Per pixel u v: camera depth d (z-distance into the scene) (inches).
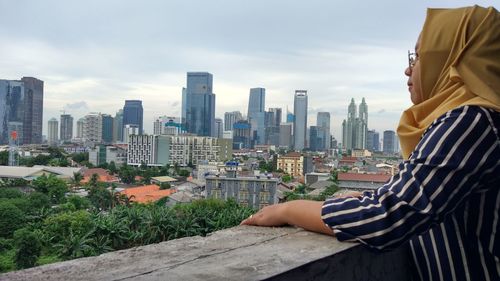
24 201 1450.5
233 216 604.4
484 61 55.9
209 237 63.9
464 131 52.2
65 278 46.3
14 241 920.9
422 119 61.7
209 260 53.1
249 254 55.8
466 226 55.9
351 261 59.7
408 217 52.9
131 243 629.9
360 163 4972.9
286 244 60.4
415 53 66.1
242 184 2258.9
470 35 57.5
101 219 701.3
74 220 903.7
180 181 3951.8
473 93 55.5
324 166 5068.9
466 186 51.9
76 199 1907.0
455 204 52.5
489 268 54.9
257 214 72.0
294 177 4298.7
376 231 54.2
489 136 51.9
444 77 60.1
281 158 4810.5
